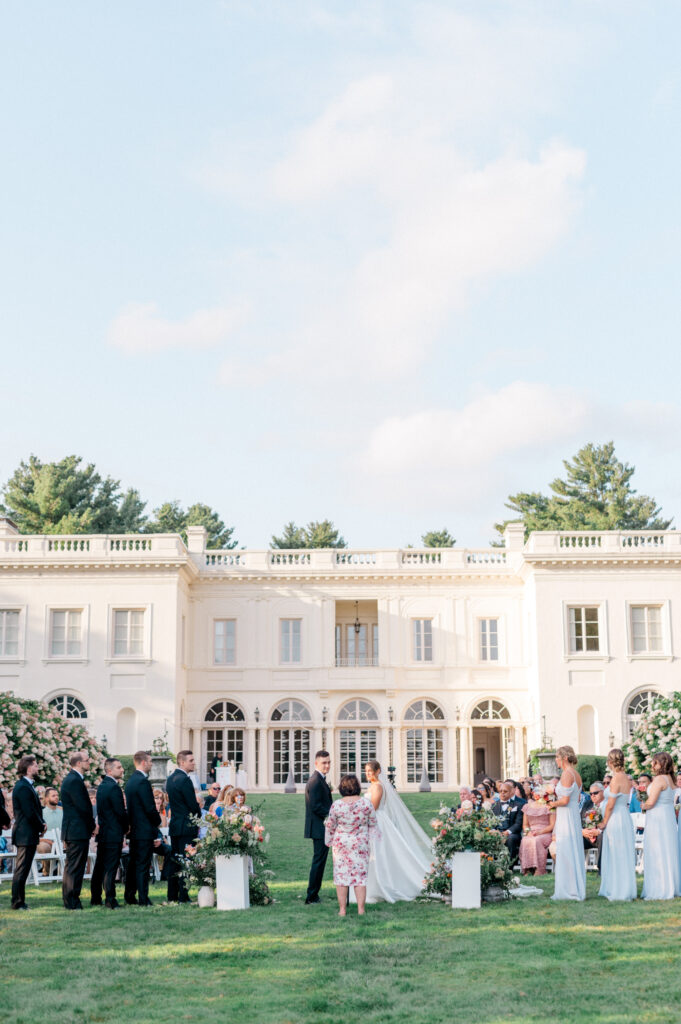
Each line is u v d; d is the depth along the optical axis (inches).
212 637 1760.6
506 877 535.2
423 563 1787.6
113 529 2647.6
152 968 382.0
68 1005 331.3
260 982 360.2
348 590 1763.0
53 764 990.4
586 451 2839.6
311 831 544.1
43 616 1652.3
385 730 1718.8
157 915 502.6
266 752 1722.4
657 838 530.3
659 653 1636.3
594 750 1621.6
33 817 535.2
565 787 545.6
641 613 1658.5
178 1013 321.4
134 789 544.4
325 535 3097.9
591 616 1662.2
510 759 1722.4
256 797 1391.5
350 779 509.0
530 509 2893.7
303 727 1729.8
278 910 516.4
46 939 440.1
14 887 527.5
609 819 538.0
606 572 1657.2
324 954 401.7
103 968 382.3
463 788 634.2
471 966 378.3
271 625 1758.1
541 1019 308.7
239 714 1748.3
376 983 355.6
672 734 1039.6
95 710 1622.8
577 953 395.9
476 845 525.3
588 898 538.6
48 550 1690.5
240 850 527.2
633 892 528.7
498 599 1760.6
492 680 1731.1
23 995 344.5
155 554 1648.6
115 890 568.4
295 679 1739.7
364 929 454.6
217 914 503.8
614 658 1637.6
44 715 1067.9
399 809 604.1
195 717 1736.0
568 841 540.4
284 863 756.6
